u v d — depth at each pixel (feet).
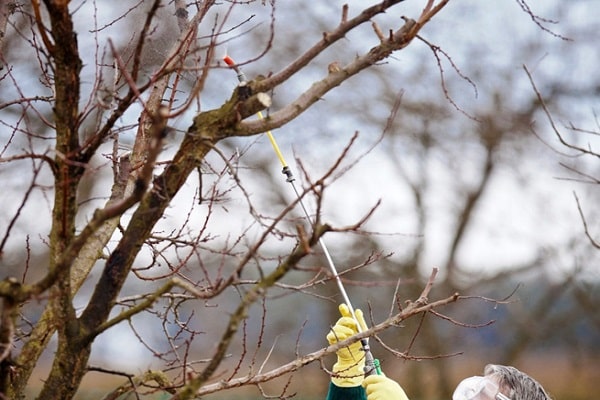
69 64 17.15
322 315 82.28
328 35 18.22
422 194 87.61
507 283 89.97
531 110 82.23
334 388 27.04
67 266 15.96
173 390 21.43
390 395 25.46
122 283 18.52
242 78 20.94
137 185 15.58
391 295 83.61
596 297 88.22
